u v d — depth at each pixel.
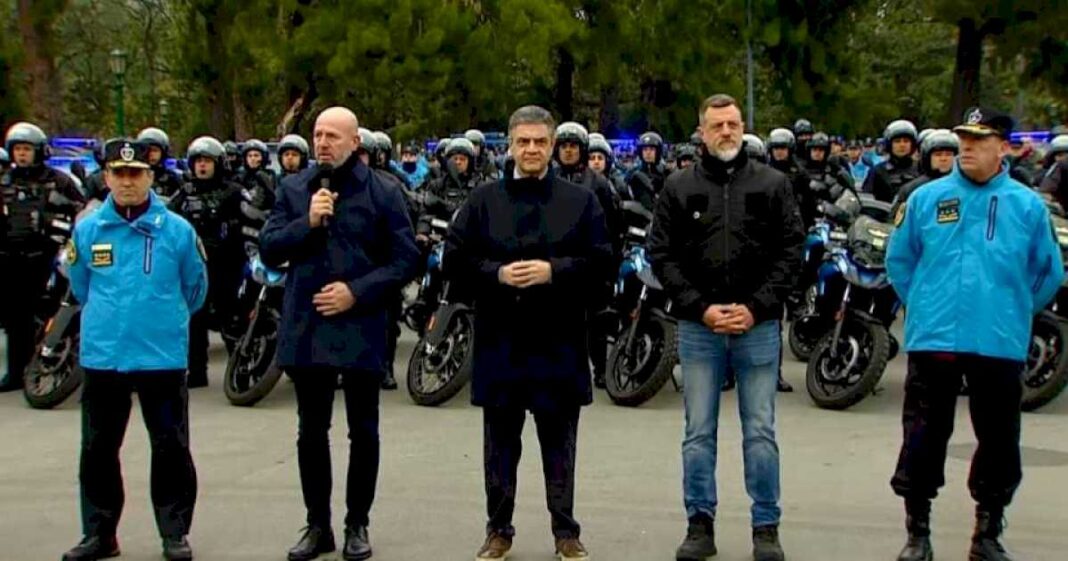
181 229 6.34
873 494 7.59
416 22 31.02
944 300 6.00
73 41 43.69
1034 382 9.93
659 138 12.41
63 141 26.20
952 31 51.62
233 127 32.75
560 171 10.20
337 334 6.18
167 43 40.28
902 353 12.88
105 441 6.34
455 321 10.80
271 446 9.07
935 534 6.75
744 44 37.09
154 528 7.01
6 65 28.86
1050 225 6.05
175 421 6.36
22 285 11.28
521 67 37.78
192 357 11.47
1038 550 6.51
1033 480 7.89
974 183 6.07
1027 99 52.78
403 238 6.29
